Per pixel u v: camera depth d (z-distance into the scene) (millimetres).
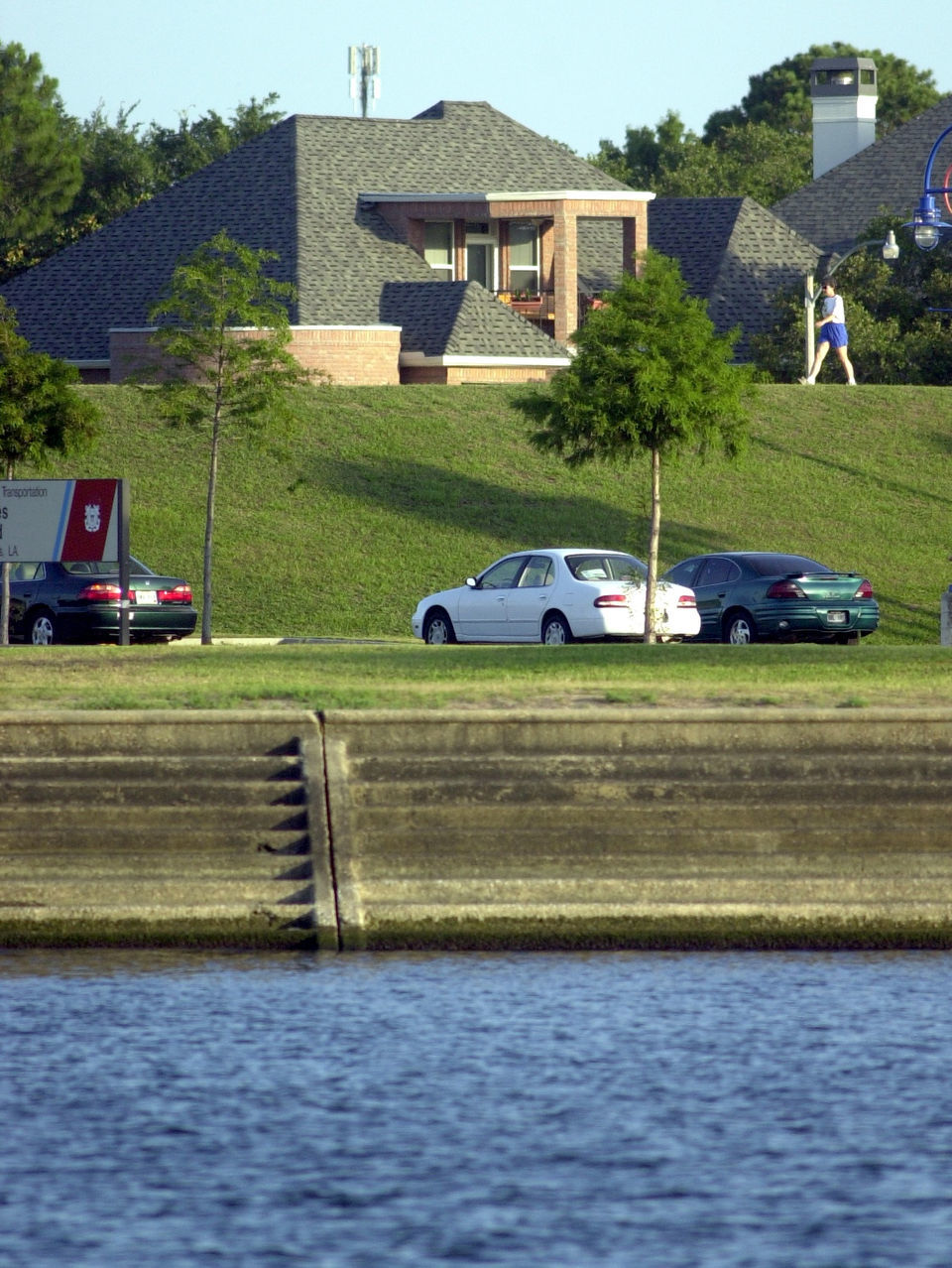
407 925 56438
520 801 60375
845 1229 35781
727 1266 34219
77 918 56469
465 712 62312
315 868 57875
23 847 58969
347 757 61188
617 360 103062
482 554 141375
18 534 94688
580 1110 41750
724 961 54781
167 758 60938
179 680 71750
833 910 57094
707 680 71625
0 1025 47531
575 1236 35438
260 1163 38812
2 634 100938
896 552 146125
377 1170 38406
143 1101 42188
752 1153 39500
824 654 79438
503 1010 49031
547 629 101312
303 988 51188
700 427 104438
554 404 105750
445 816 59781
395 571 138125
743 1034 47062
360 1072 44094
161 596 106000
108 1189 37562
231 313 120688
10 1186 37781
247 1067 44375
